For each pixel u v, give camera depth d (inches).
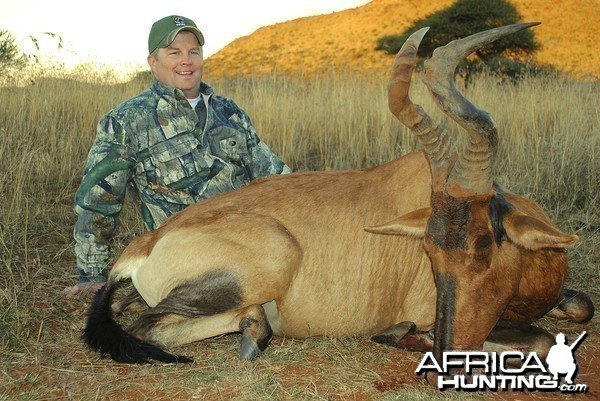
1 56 467.8
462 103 132.6
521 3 2034.9
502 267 145.2
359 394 148.9
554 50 1779.0
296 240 171.5
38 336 171.9
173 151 203.2
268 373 156.3
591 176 313.9
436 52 134.2
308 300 171.8
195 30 206.2
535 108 434.6
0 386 150.3
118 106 204.2
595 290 214.7
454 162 142.3
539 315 176.9
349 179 181.6
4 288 199.0
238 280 165.9
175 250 170.4
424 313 174.9
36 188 307.0
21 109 386.0
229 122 218.7
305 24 2206.0
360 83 580.7
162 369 159.5
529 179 311.3
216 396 146.9
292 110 434.6
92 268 201.6
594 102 453.1
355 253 173.5
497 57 895.1
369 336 178.5
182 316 167.9
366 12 2143.2
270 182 183.8
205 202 182.9
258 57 2031.3
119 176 199.3
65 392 148.5
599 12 1969.7
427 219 151.9
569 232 259.1
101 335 163.0
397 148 377.4
